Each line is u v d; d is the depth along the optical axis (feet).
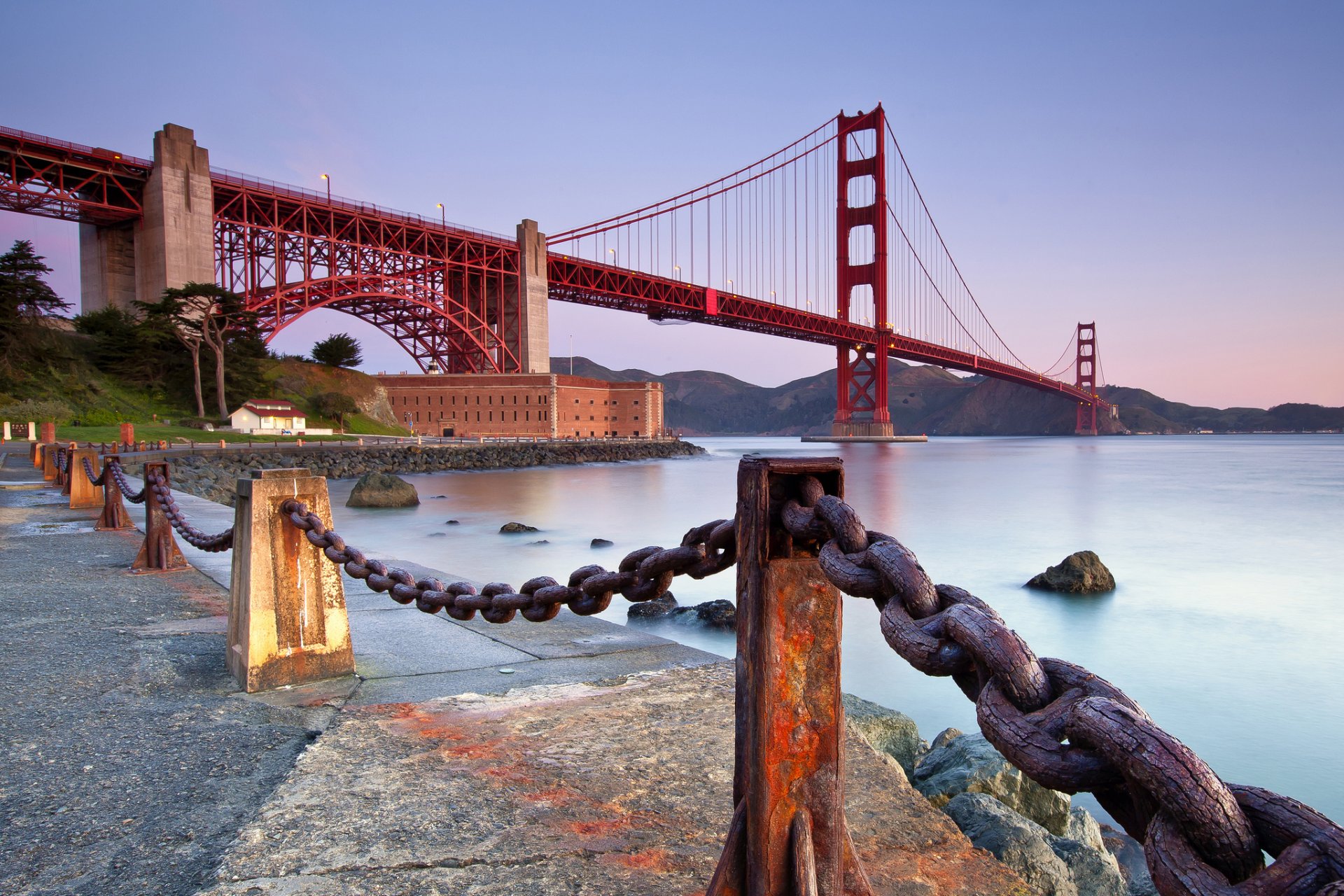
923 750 15.71
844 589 3.58
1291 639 39.01
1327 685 31.50
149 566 22.56
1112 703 2.35
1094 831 12.91
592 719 10.41
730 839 4.20
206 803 8.41
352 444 196.54
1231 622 42.34
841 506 3.72
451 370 329.31
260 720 10.73
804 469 4.08
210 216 215.51
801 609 4.06
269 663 12.00
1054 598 48.34
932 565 62.18
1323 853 1.83
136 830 7.86
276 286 236.22
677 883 6.51
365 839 7.32
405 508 108.27
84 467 40.27
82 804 8.41
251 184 228.84
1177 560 65.16
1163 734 2.15
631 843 7.18
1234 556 67.46
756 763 4.04
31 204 195.31
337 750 9.48
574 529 85.66
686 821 7.58
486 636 14.98
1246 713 28.19
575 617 16.55
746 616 4.18
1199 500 121.60
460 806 7.96
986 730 2.61
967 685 2.97
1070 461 262.88
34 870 7.16
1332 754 24.38
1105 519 95.50
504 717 10.56
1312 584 53.42
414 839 7.30
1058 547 72.84
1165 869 2.01
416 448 201.46
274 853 7.10
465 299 302.04
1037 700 2.62
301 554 12.34
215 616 17.10
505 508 109.70
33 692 12.00
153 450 122.72
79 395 189.78
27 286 184.75
